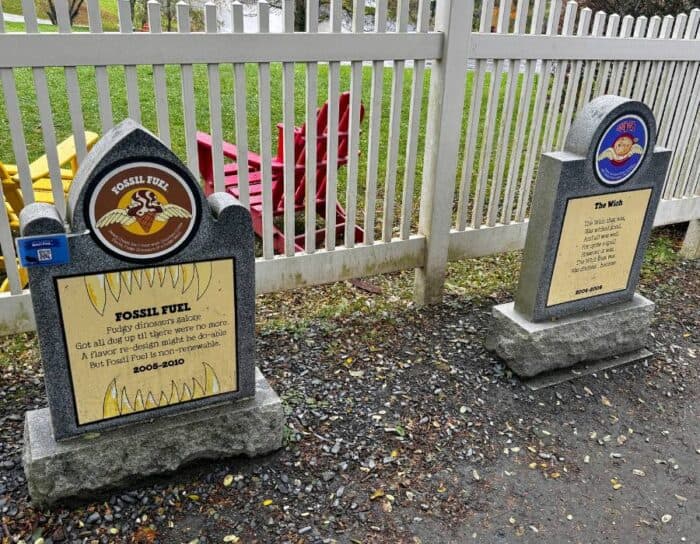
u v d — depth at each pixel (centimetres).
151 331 237
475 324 407
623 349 379
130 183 211
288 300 432
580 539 252
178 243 227
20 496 249
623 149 325
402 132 810
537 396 338
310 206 365
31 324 321
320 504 258
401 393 330
